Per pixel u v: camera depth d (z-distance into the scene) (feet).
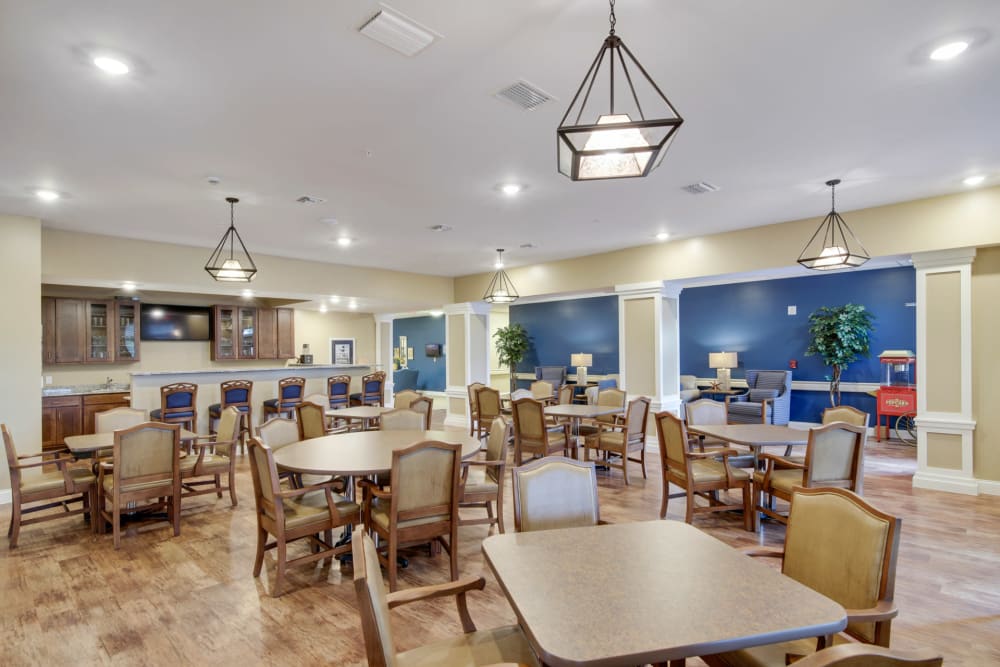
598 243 21.88
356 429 23.52
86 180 12.97
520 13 6.73
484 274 29.50
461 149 11.37
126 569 10.98
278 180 13.23
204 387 22.48
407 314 43.91
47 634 8.51
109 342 25.64
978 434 15.70
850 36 7.35
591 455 22.44
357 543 5.14
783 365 29.14
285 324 33.19
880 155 12.10
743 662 5.58
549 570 5.68
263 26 6.90
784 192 14.92
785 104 9.47
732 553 6.18
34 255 16.24
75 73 7.98
